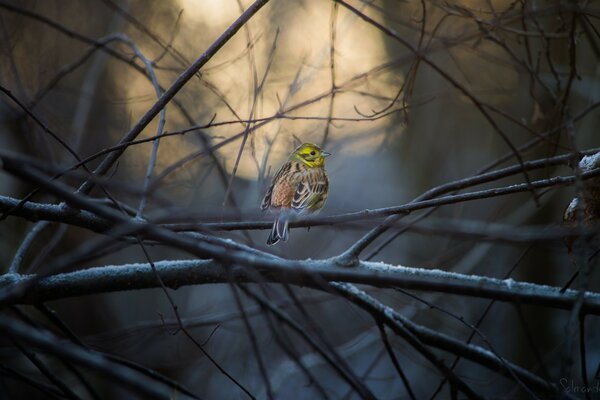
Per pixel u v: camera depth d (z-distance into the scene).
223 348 14.57
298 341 14.21
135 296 18.66
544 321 14.70
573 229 5.54
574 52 7.86
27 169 4.32
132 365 7.74
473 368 14.66
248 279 7.42
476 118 18.70
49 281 7.40
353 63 13.48
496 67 16.12
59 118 15.12
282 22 15.22
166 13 17.28
